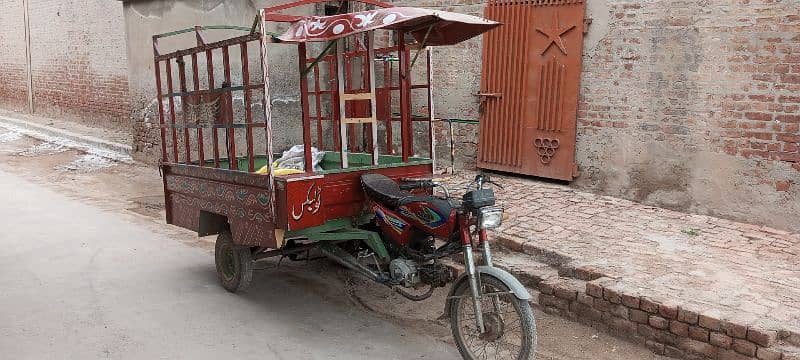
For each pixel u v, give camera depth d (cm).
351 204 491
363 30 433
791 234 616
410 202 444
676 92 685
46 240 684
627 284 471
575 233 612
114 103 1460
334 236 474
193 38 986
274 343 446
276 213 457
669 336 428
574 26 752
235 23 963
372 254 483
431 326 485
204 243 696
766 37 620
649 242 585
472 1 848
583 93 759
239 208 498
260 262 634
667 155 700
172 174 598
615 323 457
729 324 401
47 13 1666
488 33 832
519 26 802
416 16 424
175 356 421
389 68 744
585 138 765
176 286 557
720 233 615
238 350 433
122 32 1384
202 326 472
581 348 443
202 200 551
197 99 543
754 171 641
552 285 495
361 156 597
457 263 567
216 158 537
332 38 447
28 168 1119
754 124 636
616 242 584
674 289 463
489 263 408
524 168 823
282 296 542
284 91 996
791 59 607
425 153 940
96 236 707
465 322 433
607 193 754
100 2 1437
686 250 562
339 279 587
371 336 464
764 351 387
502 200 730
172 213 607
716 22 648
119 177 1046
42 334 449
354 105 622
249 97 476
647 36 698
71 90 1622
